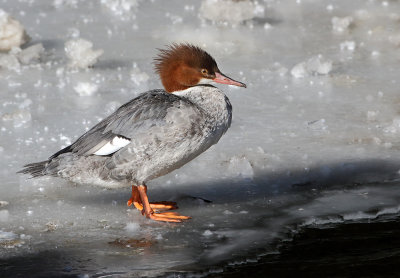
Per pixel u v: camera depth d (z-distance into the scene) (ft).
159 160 28.96
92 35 56.70
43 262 25.80
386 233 28.27
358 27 58.23
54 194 32.30
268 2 65.87
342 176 33.96
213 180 33.88
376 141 37.50
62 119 40.50
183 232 28.60
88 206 31.22
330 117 41.01
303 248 27.04
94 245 27.30
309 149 36.86
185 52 31.60
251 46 54.19
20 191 32.30
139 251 26.81
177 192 32.81
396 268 25.23
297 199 31.81
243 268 25.45
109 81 47.21
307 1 66.03
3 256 26.21
